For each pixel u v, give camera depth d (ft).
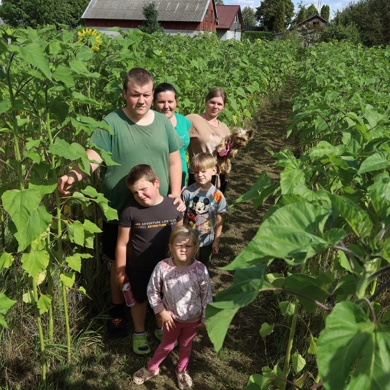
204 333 11.01
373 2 142.61
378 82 24.32
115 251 10.06
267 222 4.53
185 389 9.34
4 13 171.32
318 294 5.99
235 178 22.25
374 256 4.56
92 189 8.43
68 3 179.52
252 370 9.88
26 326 9.76
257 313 11.60
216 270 13.87
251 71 29.35
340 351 3.99
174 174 10.81
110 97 12.55
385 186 5.52
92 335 10.52
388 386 3.82
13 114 7.34
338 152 7.62
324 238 4.41
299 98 26.09
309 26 129.18
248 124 32.17
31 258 7.63
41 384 8.95
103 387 9.34
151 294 9.02
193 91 20.06
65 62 9.11
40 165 7.63
